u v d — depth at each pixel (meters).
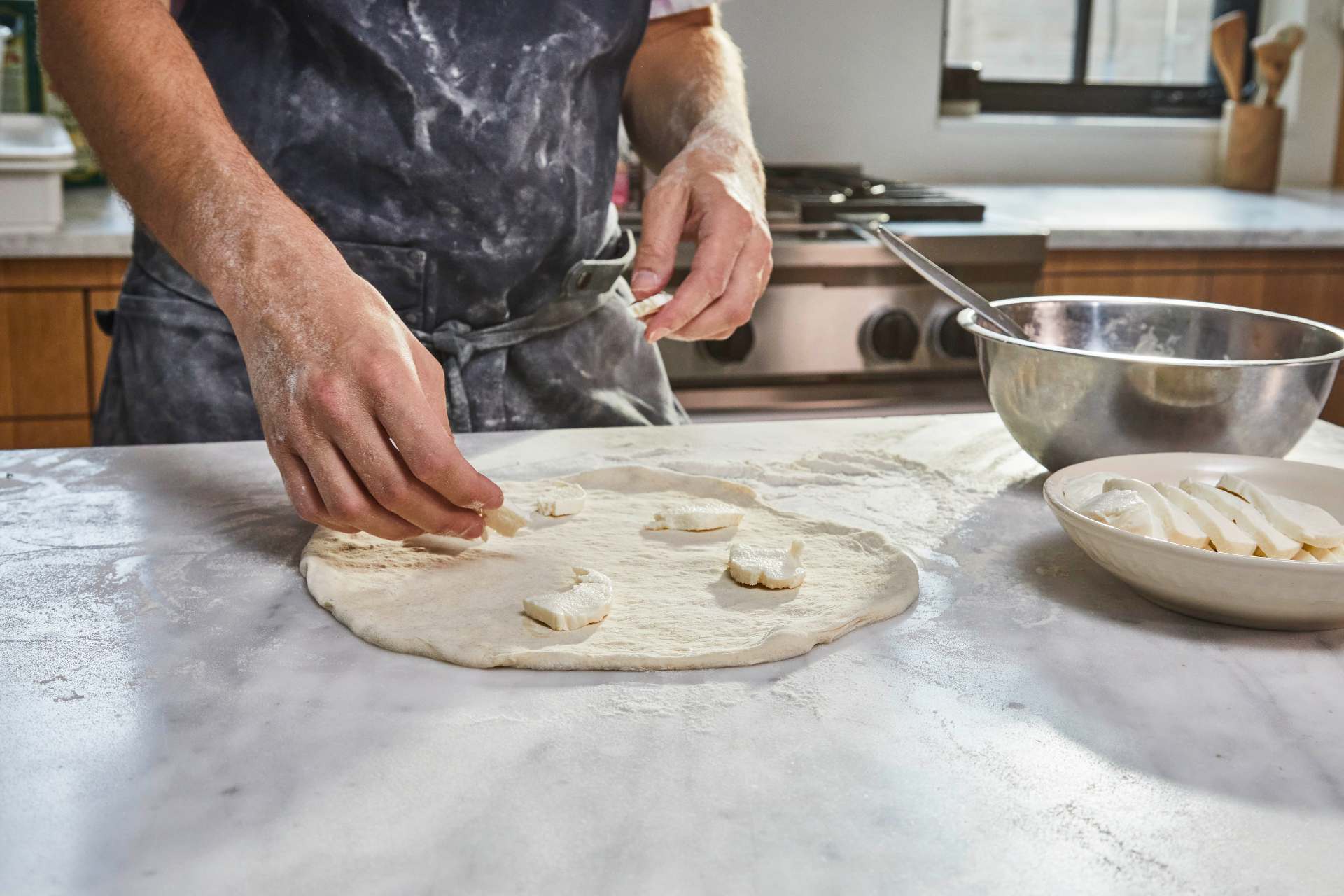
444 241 1.10
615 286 1.26
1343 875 0.45
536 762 0.52
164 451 0.98
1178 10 2.82
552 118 1.11
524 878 0.44
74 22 0.85
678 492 0.91
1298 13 2.71
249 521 0.83
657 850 0.45
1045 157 2.71
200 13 1.07
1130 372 0.82
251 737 0.53
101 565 0.74
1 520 0.81
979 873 0.44
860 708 0.57
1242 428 0.82
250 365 0.70
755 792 0.49
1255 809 0.49
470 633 0.64
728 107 1.15
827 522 0.83
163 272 1.08
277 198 0.78
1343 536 0.65
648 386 1.26
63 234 1.70
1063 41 2.81
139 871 0.44
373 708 0.57
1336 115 2.77
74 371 1.79
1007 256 1.91
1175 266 2.06
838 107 2.56
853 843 0.46
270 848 0.45
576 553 0.78
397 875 0.44
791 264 1.84
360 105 1.06
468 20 1.07
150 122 0.82
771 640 0.62
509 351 1.17
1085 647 0.64
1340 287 2.13
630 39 1.17
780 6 2.48
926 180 2.66
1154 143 2.75
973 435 1.07
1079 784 0.50
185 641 0.63
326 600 0.68
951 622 0.67
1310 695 0.59
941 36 2.57
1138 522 0.66
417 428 0.66
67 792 0.49
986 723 0.56
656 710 0.57
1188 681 0.60
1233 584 0.61
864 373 1.92
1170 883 0.44
